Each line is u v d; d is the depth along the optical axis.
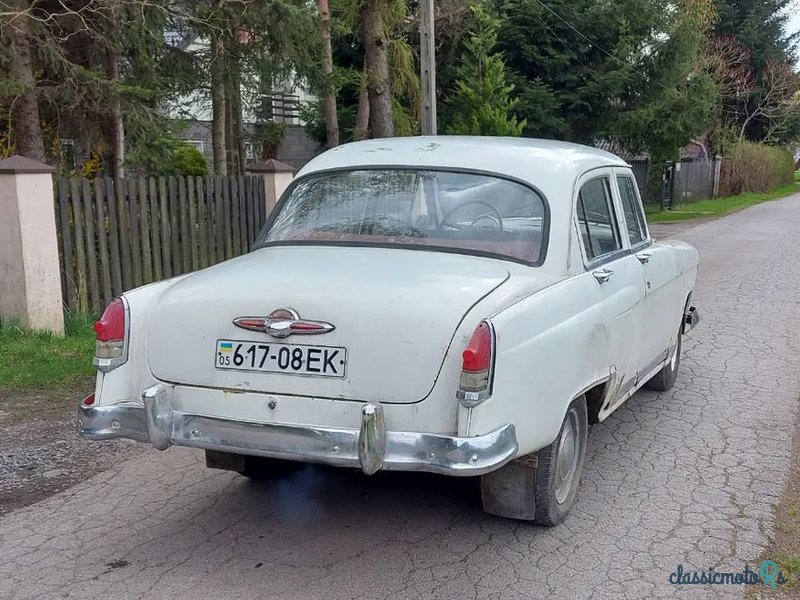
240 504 4.62
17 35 10.02
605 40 27.00
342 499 4.68
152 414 3.73
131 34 11.09
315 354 3.59
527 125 26.12
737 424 6.00
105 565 3.91
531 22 26.03
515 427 3.57
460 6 23.06
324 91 13.73
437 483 4.90
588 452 5.43
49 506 4.62
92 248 8.85
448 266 4.00
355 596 3.61
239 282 3.90
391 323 3.53
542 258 4.24
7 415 6.20
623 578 3.78
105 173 12.77
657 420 6.09
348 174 4.83
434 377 3.47
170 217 9.73
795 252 17.06
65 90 10.74
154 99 13.09
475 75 22.98
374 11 17.38
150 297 4.06
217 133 15.15
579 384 4.14
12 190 7.95
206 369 3.78
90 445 5.60
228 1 11.60
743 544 4.12
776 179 46.19
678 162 32.25
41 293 8.17
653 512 4.49
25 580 3.77
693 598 3.62
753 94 44.84
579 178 4.65
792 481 4.93
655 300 5.60
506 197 4.45
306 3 14.85
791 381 7.15
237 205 10.63
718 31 43.72
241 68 13.23
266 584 3.71
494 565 3.89
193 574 3.81
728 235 21.14
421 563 3.91
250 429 3.64
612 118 27.33
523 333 3.61
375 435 3.41
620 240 5.21
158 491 4.83
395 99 20.53
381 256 4.17
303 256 4.25
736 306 10.75
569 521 4.37
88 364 7.39
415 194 4.57
